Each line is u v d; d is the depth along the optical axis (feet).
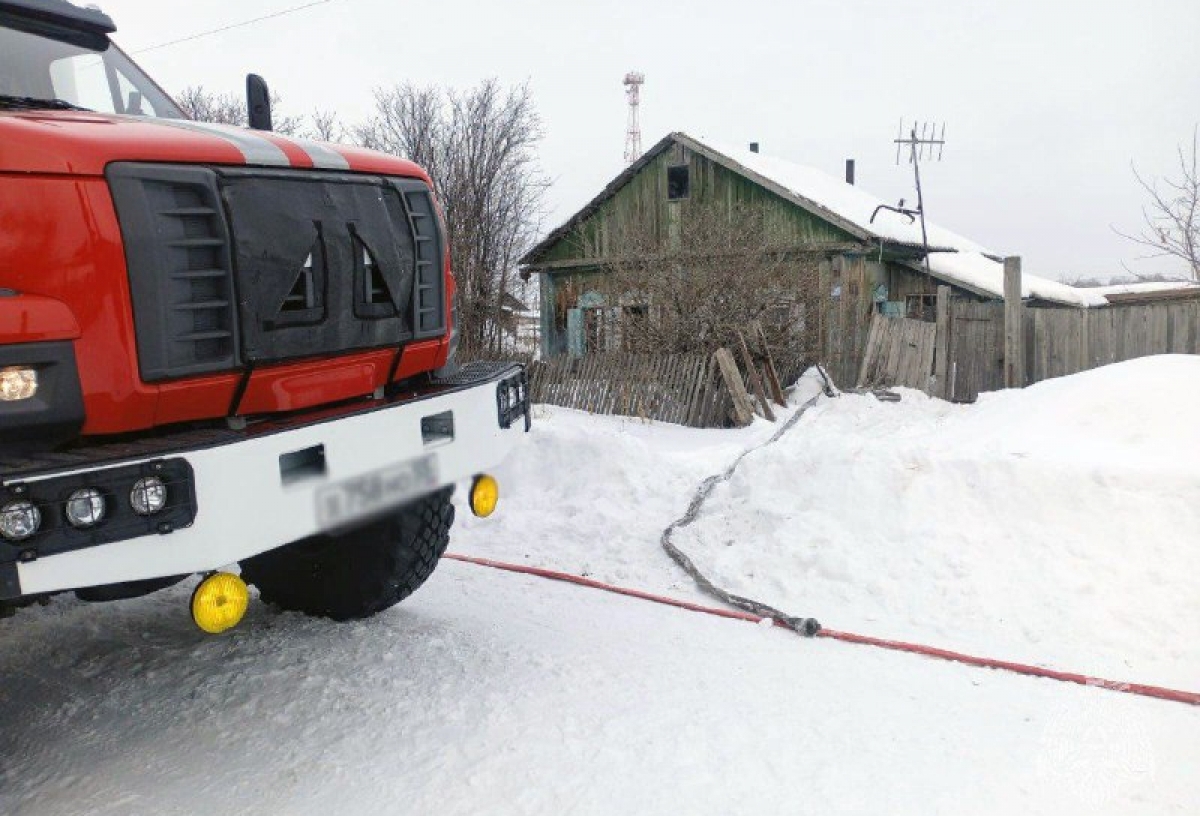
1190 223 33.78
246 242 8.03
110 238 7.22
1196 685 10.66
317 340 8.73
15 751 9.45
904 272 59.88
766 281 42.52
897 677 10.99
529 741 9.30
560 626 12.80
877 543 14.82
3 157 6.90
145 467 7.11
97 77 11.33
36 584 6.55
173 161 7.66
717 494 18.03
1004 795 8.29
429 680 10.87
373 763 8.95
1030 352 38.09
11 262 6.88
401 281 9.71
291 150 8.72
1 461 6.82
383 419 9.25
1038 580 13.23
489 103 64.34
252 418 8.63
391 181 9.76
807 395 42.75
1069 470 14.73
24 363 6.87
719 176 57.06
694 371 38.34
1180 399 17.63
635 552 16.31
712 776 8.60
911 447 16.55
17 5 10.43
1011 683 10.81
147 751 9.36
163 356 7.54
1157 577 12.72
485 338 60.85
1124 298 64.28
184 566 7.40
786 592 14.20
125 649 12.14
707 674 11.05
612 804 8.13
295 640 12.26
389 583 12.25
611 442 20.44
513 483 20.52
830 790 8.34
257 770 8.89
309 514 8.43
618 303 46.42
